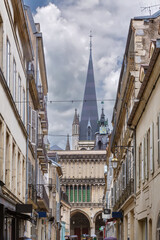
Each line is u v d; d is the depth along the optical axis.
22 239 22.03
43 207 46.38
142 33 33.19
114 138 50.84
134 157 31.86
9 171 23.81
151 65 21.36
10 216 23.03
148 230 25.48
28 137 33.97
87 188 135.38
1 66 20.94
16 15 26.47
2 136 21.28
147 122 25.84
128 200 34.22
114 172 52.69
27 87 33.66
